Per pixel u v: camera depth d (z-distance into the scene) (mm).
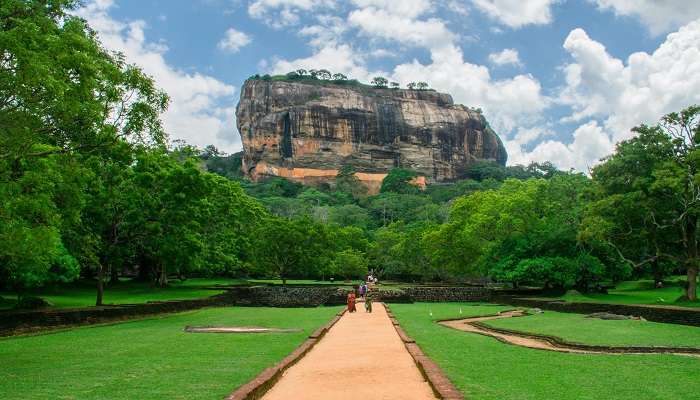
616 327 25328
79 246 34250
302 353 17203
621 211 38281
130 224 38500
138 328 26875
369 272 85812
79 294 45344
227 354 17578
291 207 134250
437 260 64000
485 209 58281
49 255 27359
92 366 15211
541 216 52938
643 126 38469
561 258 47625
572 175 53000
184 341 21203
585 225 40312
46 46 17016
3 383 12789
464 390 11984
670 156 37219
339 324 29078
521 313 38000
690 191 34656
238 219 66062
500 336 23750
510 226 53062
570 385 12578
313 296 54406
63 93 16766
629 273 48844
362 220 123125
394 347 19406
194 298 43844
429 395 11562
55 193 23797
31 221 21625
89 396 11328
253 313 38438
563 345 19938
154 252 44156
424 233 74812
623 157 38500
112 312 30766
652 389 12141
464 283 77625
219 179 59875
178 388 12078
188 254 44406
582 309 35188
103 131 22766
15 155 17562
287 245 65438
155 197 39250
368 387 12391
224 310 41969
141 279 61406
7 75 15953
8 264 28297
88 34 22312
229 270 68625
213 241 56469
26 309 29500
